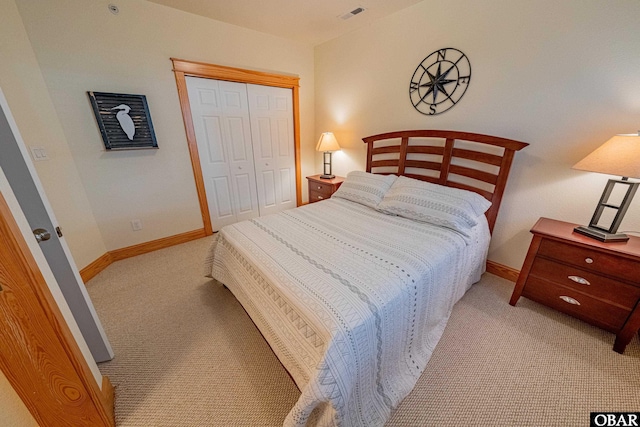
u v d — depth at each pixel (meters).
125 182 2.42
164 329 1.64
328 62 3.20
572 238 1.47
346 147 3.29
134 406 1.17
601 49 1.46
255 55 2.90
